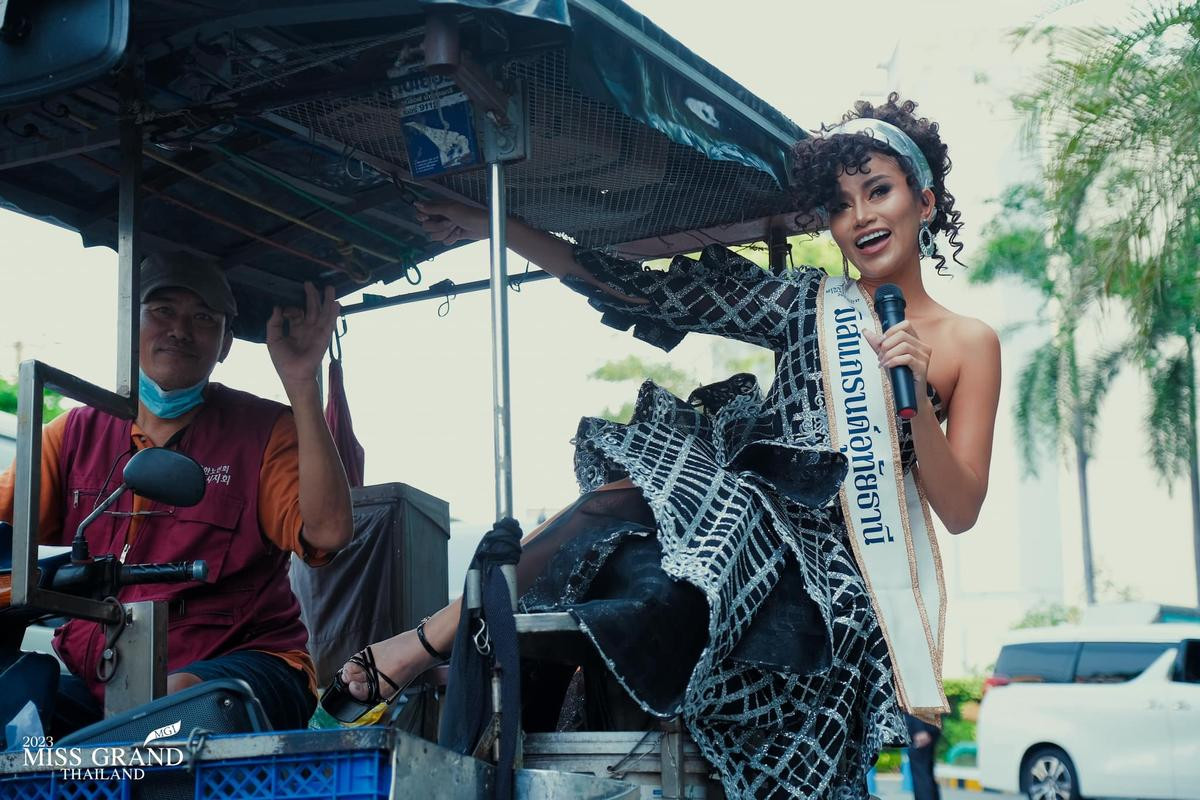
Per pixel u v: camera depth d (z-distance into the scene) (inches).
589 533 120.0
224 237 164.7
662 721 110.7
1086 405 819.4
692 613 110.0
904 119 134.3
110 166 146.3
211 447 141.2
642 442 125.4
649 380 130.7
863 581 120.3
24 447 102.0
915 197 131.2
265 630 139.5
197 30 119.3
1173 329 657.0
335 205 157.0
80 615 104.3
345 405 178.7
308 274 174.6
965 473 121.3
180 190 152.7
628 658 104.7
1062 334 807.7
